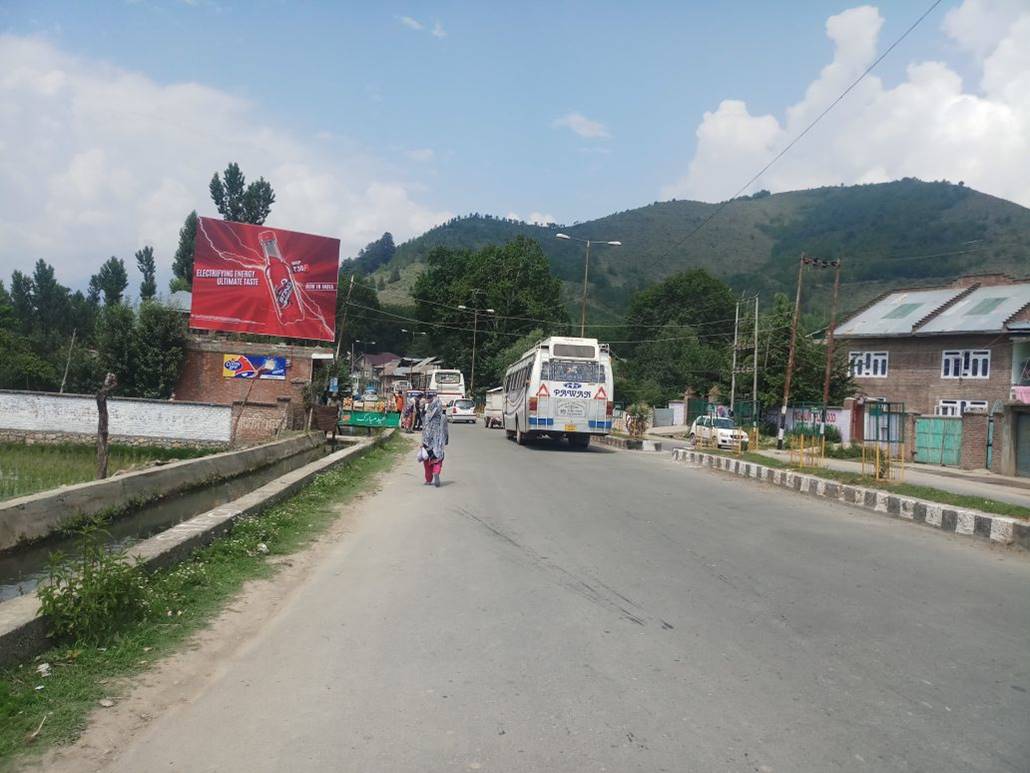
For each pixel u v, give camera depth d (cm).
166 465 1580
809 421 4062
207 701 419
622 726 392
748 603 636
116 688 432
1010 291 3934
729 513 1162
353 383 4784
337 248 3453
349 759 353
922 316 4041
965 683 461
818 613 609
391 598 640
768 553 851
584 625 567
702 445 3388
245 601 628
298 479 1269
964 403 3706
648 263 15350
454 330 7219
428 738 375
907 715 413
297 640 526
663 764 352
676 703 423
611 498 1296
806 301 10512
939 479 1977
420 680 453
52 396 2697
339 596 646
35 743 362
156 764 346
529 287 7100
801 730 392
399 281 16062
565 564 775
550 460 2105
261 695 428
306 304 3391
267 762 349
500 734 380
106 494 1245
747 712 413
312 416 2914
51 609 482
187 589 634
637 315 7856
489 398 4697
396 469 1817
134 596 538
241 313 3312
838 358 4247
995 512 1055
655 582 704
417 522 1034
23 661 451
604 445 3262
